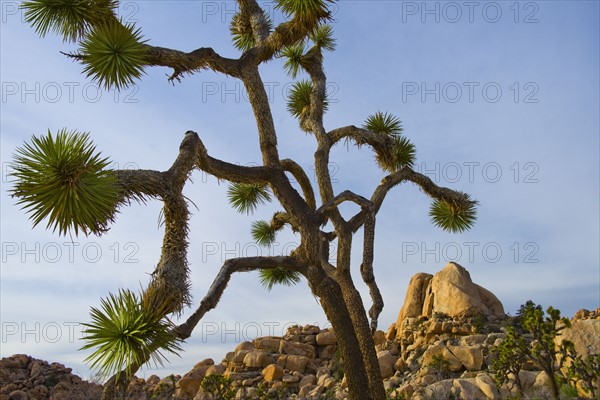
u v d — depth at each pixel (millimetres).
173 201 7887
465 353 13570
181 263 7688
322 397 13953
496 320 15766
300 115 13414
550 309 8039
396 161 13289
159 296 7223
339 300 9930
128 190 7559
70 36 9531
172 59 9352
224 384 12406
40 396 14102
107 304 6945
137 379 17094
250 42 12656
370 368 10422
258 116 10484
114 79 8266
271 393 14906
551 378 7926
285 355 16703
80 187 6770
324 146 11992
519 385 10125
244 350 17359
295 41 10570
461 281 16828
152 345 6859
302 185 11828
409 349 15703
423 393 11836
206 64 10047
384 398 10289
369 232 10500
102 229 7102
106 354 6691
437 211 14492
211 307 8305
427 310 17172
